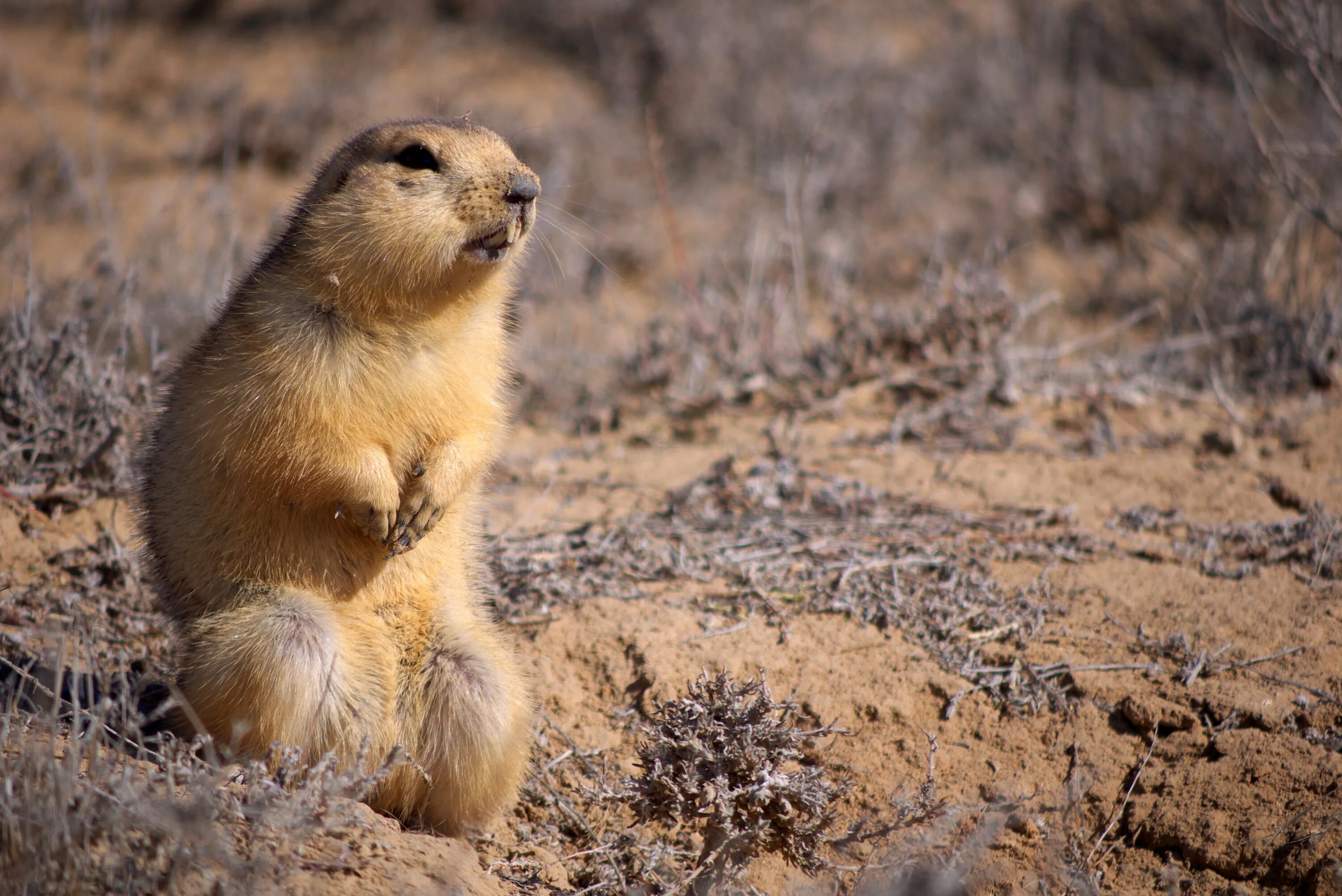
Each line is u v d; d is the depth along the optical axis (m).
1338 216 15.76
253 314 7.65
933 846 7.59
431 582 8.12
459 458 7.89
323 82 22.95
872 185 20.23
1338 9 15.94
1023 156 21.34
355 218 7.55
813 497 11.33
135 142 21.61
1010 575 9.94
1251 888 7.16
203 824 5.80
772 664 8.99
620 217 20.06
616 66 23.91
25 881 5.39
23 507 10.21
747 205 20.52
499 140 8.12
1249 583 9.64
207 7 26.47
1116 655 8.90
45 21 26.22
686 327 15.44
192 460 7.64
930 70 23.41
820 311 17.16
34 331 11.18
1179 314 16.08
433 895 6.30
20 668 8.11
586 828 7.87
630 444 13.27
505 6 25.84
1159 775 7.94
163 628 9.14
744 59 23.22
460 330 7.99
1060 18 24.28
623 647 9.25
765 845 7.14
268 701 7.18
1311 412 12.71
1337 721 8.05
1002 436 12.47
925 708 8.64
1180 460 11.95
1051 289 18.20
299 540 7.70
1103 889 7.38
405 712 7.80
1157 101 21.36
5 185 19.64
